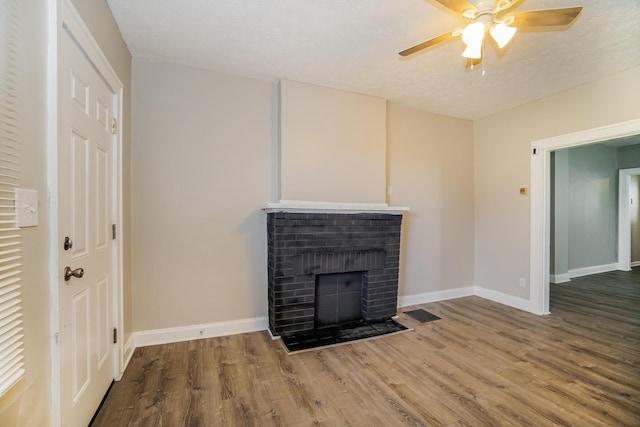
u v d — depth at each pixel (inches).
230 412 69.1
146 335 101.0
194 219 106.8
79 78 57.3
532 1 71.5
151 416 67.1
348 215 117.3
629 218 233.0
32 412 40.6
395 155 144.8
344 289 123.6
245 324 113.5
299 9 75.7
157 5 74.0
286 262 107.5
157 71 102.0
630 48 93.0
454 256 161.2
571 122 123.7
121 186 83.7
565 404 72.4
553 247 196.7
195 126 106.7
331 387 79.2
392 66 105.1
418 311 138.9
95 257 66.9
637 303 151.7
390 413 69.2
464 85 120.8
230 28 83.7
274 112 118.1
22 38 38.3
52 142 45.5
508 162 149.0
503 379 83.3
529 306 139.3
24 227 39.2
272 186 118.0
